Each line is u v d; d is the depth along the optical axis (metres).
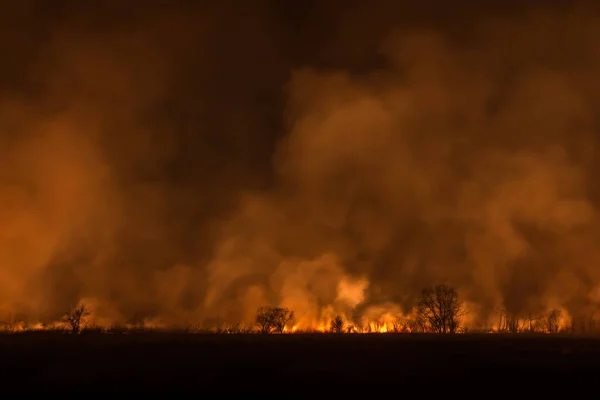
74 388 37.12
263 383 38.56
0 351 52.75
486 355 52.00
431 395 35.28
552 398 34.47
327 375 41.31
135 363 46.34
